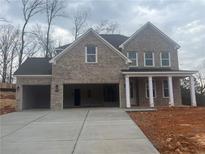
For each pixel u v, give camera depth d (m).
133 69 24.30
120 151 7.07
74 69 21.75
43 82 21.94
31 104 24.89
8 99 28.88
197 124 11.80
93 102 26.45
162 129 10.55
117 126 11.61
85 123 12.84
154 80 24.75
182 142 7.92
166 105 24.42
